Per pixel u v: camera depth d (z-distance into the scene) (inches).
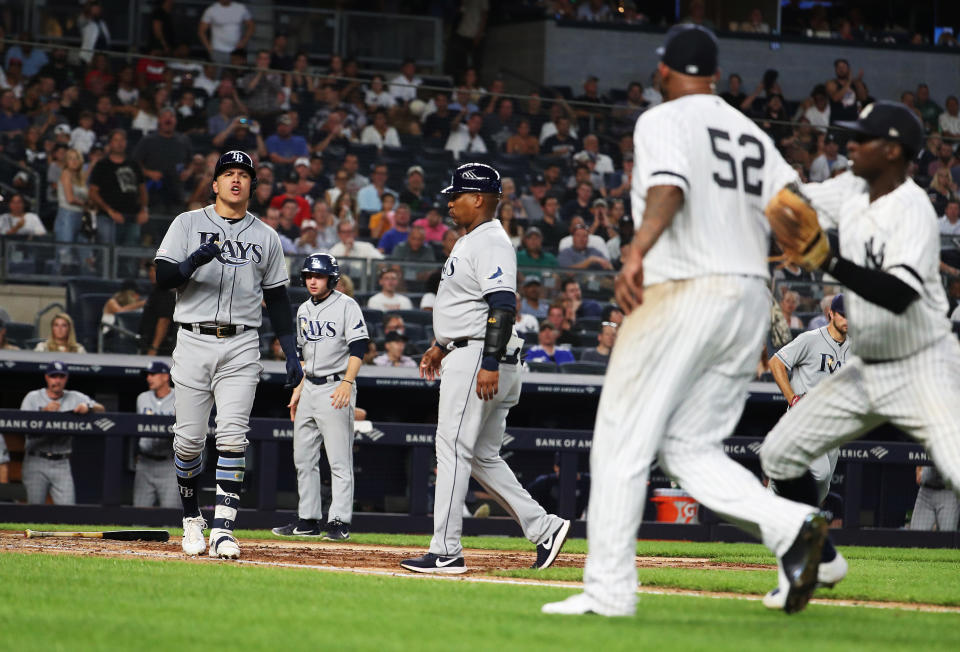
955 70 2385.6
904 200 414.9
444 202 1544.0
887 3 2485.2
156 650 308.5
